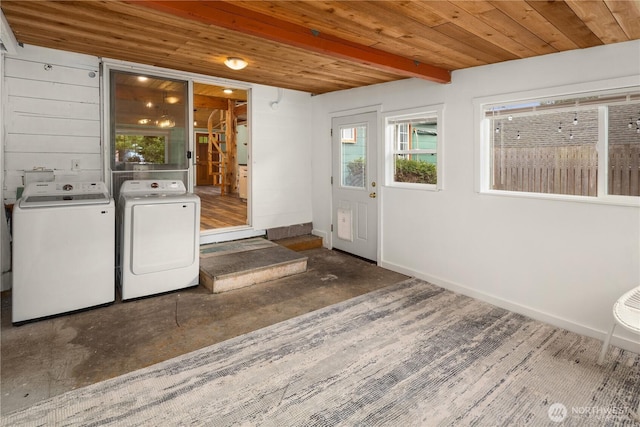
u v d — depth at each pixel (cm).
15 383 215
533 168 316
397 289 376
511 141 329
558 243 293
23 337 268
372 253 475
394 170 448
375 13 219
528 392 211
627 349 258
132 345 261
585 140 284
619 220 260
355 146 494
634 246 254
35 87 338
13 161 335
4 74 324
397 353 253
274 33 233
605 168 273
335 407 198
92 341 265
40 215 286
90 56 361
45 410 193
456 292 370
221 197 905
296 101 537
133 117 390
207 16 207
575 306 285
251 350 256
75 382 217
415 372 230
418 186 412
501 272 332
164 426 183
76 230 302
